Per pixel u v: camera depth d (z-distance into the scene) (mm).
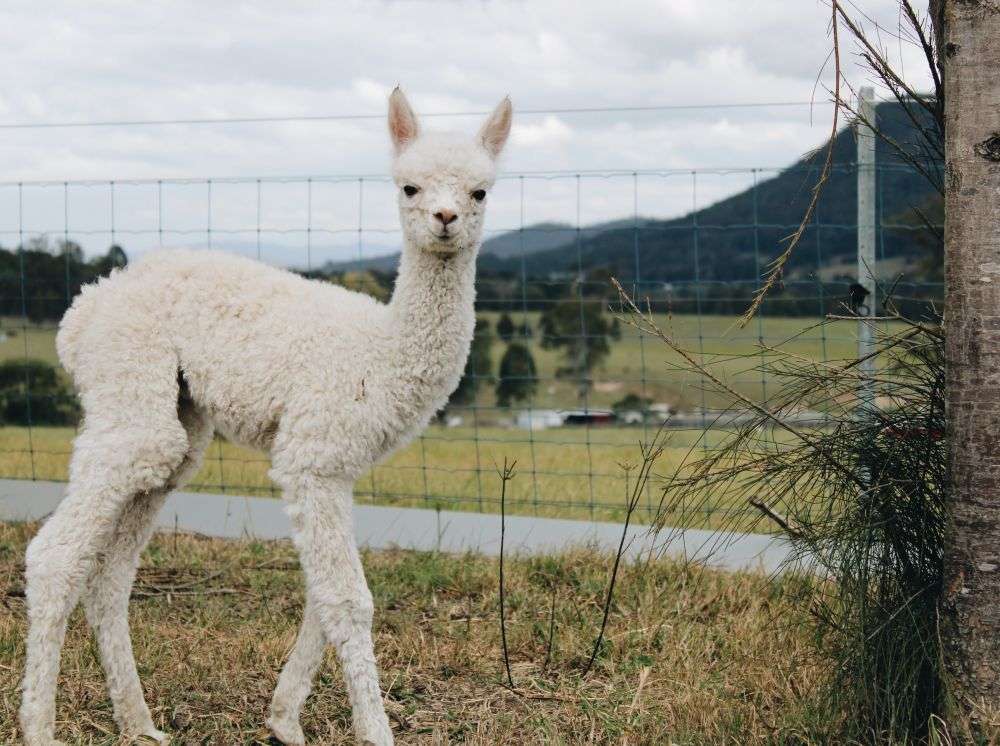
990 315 3160
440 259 3707
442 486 8328
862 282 5770
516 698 4230
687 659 4438
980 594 3205
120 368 3643
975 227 3172
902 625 3449
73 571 3500
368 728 3451
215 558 6016
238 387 3660
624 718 3982
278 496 7758
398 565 5840
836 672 3605
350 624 3492
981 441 3188
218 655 4461
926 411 3584
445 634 4875
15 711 3842
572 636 4754
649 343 22859
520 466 9891
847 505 3533
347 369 3588
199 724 3920
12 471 8852
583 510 7383
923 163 4020
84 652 4391
